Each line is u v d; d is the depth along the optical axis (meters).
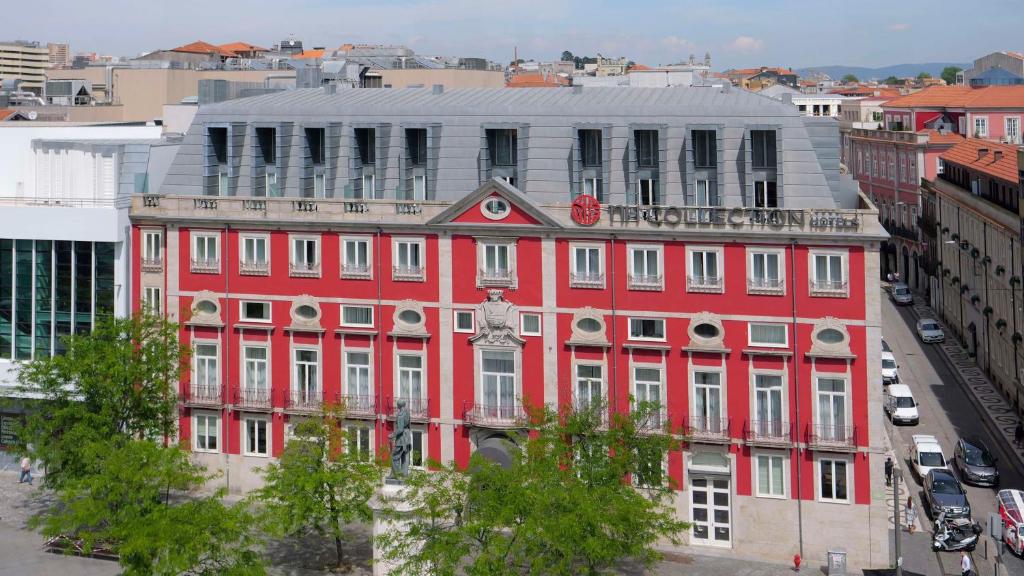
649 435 60.69
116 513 54.62
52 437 64.81
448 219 67.62
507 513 50.28
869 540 62.31
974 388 97.44
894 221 145.50
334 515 59.78
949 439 84.56
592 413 60.28
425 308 68.69
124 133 88.81
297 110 73.94
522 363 67.25
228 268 71.88
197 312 72.38
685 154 67.44
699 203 67.62
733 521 64.25
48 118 134.25
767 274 63.44
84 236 73.19
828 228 62.00
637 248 65.25
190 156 75.31
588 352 66.19
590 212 65.50
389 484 57.81
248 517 52.62
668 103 69.69
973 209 105.06
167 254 72.81
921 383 99.38
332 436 62.44
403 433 57.97
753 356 63.59
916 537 66.88
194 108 93.38
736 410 64.06
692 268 64.50
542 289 66.69
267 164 75.06
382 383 69.62
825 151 68.88
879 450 62.06
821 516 62.94
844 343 62.28
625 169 68.38
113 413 64.56
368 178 73.06
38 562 62.12
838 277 62.41
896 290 130.88
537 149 69.62
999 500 67.88
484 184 66.75
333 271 70.06
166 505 53.84
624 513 51.78
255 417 71.69
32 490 73.75
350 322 70.25
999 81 179.12
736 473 64.06
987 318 100.19
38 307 74.81
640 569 61.34
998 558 56.47
